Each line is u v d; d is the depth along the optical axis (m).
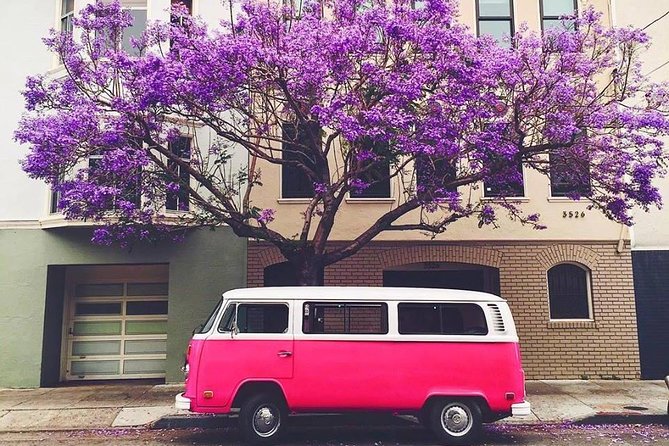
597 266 13.83
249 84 10.23
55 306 14.02
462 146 10.46
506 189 11.90
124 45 13.27
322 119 9.27
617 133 11.38
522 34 12.14
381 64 10.23
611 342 13.64
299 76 9.77
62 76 13.56
